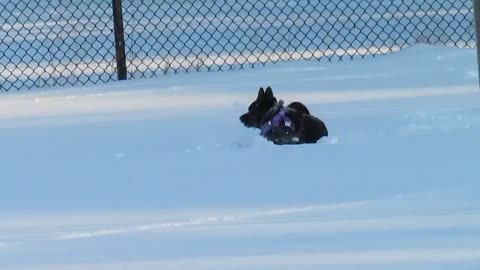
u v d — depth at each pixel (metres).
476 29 17.27
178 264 9.39
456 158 13.27
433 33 25.92
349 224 10.45
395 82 19.50
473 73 19.84
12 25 30.72
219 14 34.38
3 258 9.88
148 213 11.37
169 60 25.34
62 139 16.11
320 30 27.69
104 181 13.17
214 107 18.09
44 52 28.27
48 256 9.89
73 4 37.88
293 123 14.88
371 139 14.81
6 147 15.68
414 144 14.27
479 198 11.27
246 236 10.21
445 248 9.49
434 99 17.62
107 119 17.55
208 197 11.97
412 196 11.51
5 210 11.84
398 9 28.66
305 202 11.48
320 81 20.05
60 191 12.75
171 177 13.16
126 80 21.81
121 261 9.59
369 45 26.81
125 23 32.25
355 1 34.69
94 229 10.83
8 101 19.92
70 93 20.39
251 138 15.27
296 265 9.17
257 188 12.27
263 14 33.97
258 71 21.53
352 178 12.48
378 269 8.98
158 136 15.91
